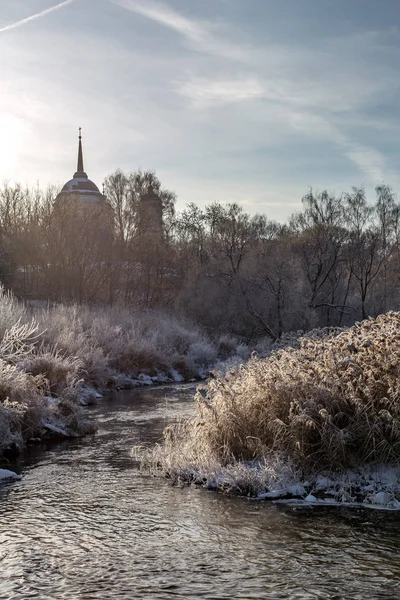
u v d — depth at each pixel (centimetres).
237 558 656
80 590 580
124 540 712
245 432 1011
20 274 4478
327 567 630
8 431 1206
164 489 933
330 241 5269
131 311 3678
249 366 1161
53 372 1666
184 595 568
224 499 879
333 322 5428
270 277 4762
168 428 1104
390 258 6397
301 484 913
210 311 4712
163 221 7719
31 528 755
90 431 1406
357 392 953
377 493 862
